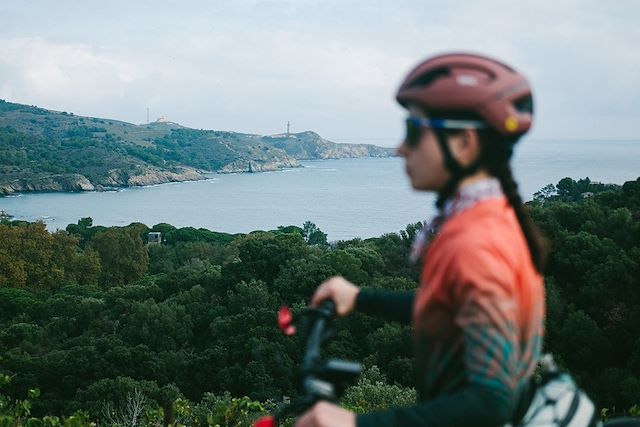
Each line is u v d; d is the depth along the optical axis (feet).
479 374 4.79
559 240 155.94
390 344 140.36
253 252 196.24
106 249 278.05
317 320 6.12
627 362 128.06
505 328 4.83
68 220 644.69
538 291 5.44
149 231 381.60
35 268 253.24
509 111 5.30
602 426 6.79
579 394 5.67
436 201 5.70
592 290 141.18
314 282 175.22
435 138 5.45
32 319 196.75
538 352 5.47
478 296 4.87
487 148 5.42
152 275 291.17
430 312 5.26
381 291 6.86
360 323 152.05
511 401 4.82
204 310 183.11
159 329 169.17
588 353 129.29
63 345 171.73
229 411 25.76
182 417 28.50
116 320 184.75
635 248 147.74
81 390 126.52
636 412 24.06
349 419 4.81
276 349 142.61
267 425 5.38
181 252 319.27
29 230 262.06
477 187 5.38
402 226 621.72
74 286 239.30
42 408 131.54
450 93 5.31
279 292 180.24
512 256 5.07
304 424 4.92
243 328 156.56
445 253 5.17
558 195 310.65
